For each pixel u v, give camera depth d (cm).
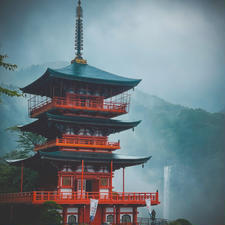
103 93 7531
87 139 7138
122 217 6969
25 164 7938
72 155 6769
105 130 7381
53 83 7312
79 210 6644
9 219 6800
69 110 7088
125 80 7381
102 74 7588
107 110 7275
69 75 6931
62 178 6800
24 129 8594
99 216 6862
